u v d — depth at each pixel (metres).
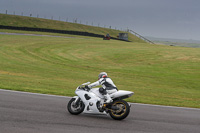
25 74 24.00
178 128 8.60
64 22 116.06
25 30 77.50
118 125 8.38
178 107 13.25
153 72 32.94
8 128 7.10
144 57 44.50
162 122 9.32
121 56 45.38
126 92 9.13
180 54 47.41
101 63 38.72
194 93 20.97
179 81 27.62
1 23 86.00
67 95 14.42
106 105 9.09
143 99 15.45
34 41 56.28
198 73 33.12
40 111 9.49
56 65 33.62
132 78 27.61
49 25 102.00
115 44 65.38
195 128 8.79
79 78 24.72
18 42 52.16
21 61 34.06
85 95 9.42
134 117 9.80
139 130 7.98
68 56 43.09
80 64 36.50
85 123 8.30
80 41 65.69
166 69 35.25
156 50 53.09
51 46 52.16
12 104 10.34
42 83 18.95
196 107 13.96
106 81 9.30
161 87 23.14
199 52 50.28
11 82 17.84
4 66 28.28
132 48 56.94
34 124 7.69
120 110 9.02
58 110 9.96
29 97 12.43
